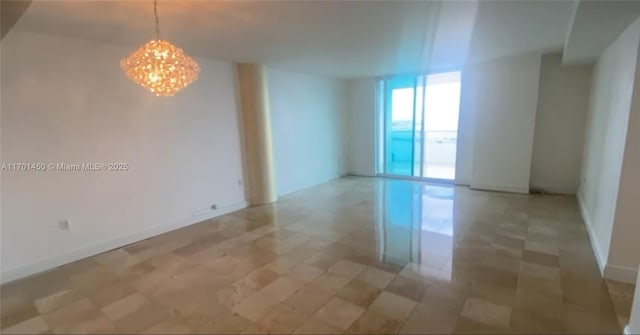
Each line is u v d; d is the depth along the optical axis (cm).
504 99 493
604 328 190
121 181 338
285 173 551
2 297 243
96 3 216
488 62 497
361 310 215
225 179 447
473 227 363
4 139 262
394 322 202
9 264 269
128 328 204
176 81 228
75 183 304
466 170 566
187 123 396
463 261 280
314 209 456
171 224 385
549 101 479
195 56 395
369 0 228
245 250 320
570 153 475
